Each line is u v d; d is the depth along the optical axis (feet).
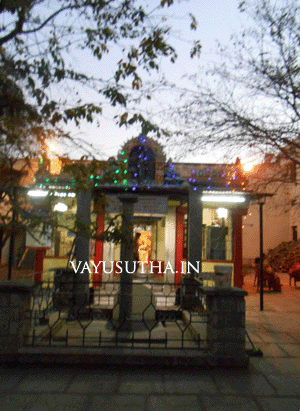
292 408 12.00
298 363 16.31
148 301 23.30
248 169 23.11
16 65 15.53
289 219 66.08
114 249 37.81
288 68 19.72
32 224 18.42
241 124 19.58
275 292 39.75
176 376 14.48
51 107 15.55
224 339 15.52
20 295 15.58
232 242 38.50
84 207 29.07
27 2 14.39
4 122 16.16
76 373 14.49
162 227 42.60
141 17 15.94
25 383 13.48
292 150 20.30
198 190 30.32
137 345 17.01
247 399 12.61
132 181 33.12
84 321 23.35
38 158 17.74
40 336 17.16
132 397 12.57
